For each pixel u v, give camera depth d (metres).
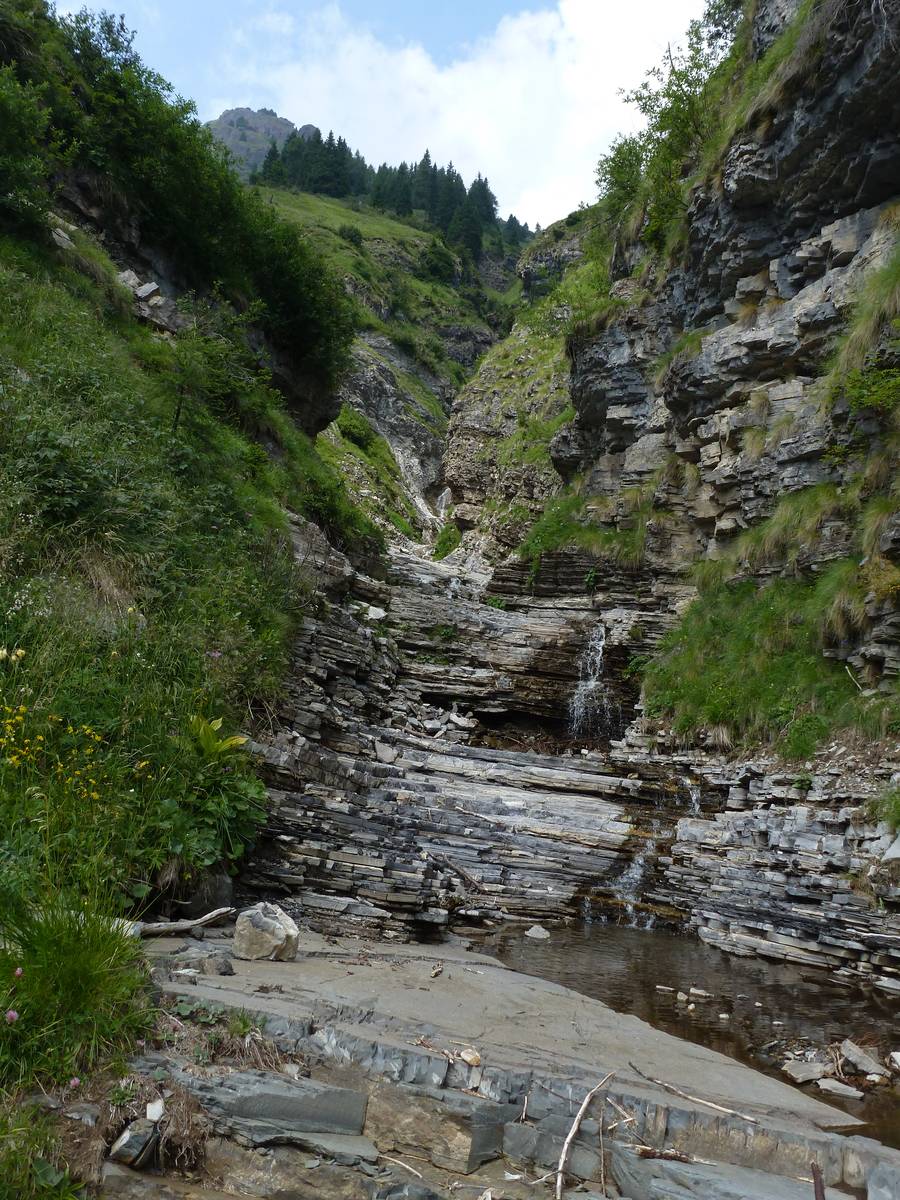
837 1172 3.84
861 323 13.18
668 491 18.86
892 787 9.05
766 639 13.50
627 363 21.41
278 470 17.27
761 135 15.70
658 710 14.68
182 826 6.50
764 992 7.34
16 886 4.60
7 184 14.23
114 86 18.72
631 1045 5.16
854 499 13.16
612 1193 3.73
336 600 16.02
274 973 5.28
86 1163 3.52
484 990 5.90
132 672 7.61
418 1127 3.95
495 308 102.62
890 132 13.70
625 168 24.47
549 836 10.43
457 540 41.88
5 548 7.78
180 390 14.92
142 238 18.83
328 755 10.30
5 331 11.85
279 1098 3.91
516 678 16.95
